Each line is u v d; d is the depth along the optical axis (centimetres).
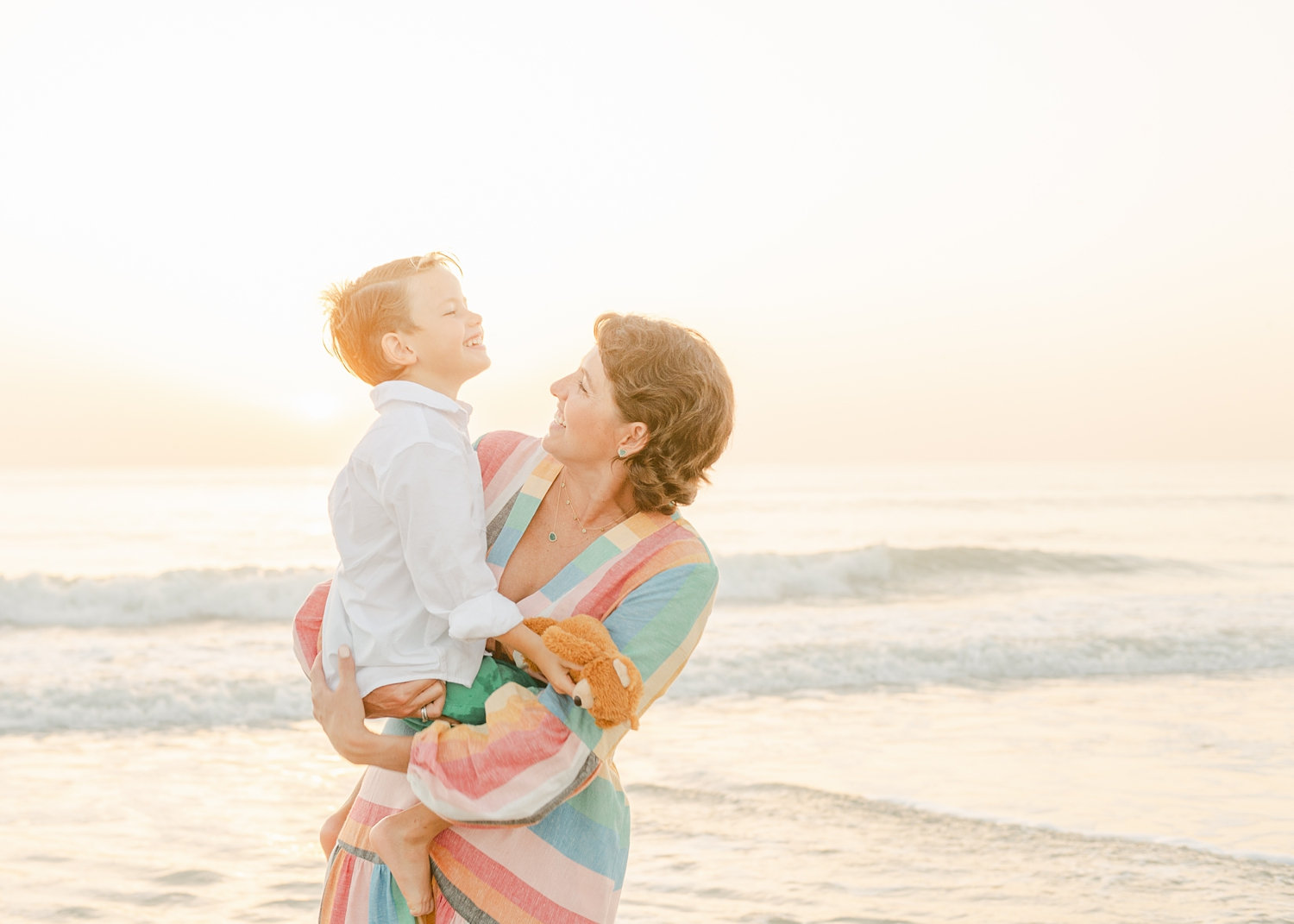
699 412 191
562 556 201
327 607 199
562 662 181
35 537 3297
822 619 1423
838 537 3372
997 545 3030
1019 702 927
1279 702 921
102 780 668
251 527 3712
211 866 496
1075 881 462
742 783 627
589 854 194
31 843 529
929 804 581
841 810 569
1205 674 1076
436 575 184
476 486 200
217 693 926
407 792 196
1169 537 3406
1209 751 727
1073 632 1274
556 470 206
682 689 990
